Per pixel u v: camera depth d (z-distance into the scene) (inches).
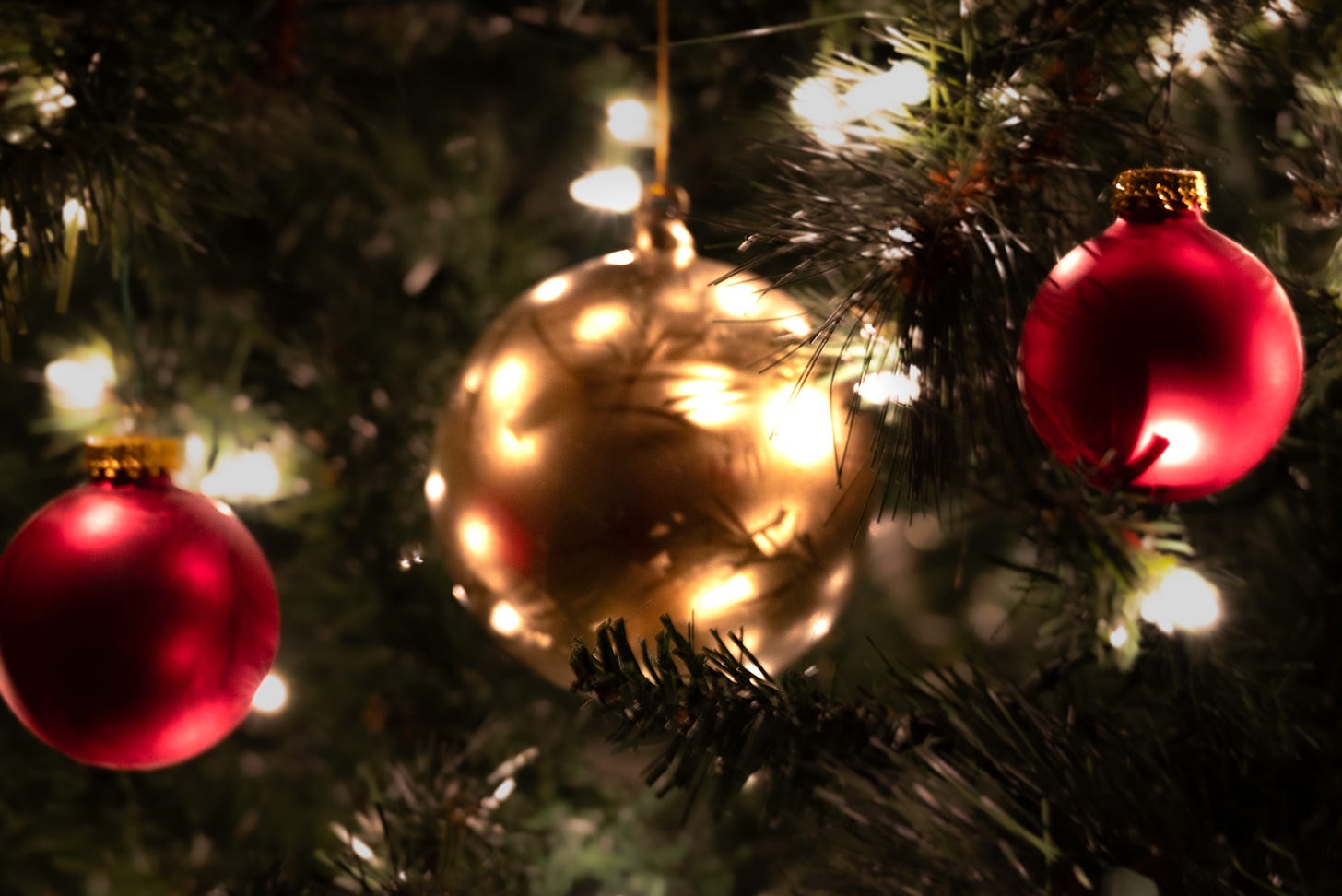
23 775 36.3
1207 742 26.9
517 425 25.6
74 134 27.3
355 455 35.4
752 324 25.9
